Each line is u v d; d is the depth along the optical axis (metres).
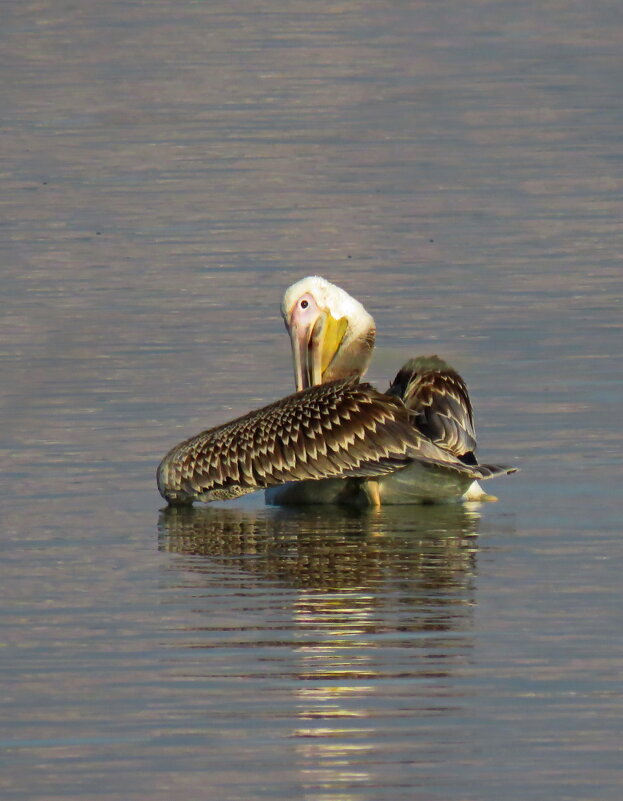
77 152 33.16
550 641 9.99
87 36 48.19
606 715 8.88
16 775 8.27
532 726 8.76
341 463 13.48
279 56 44.44
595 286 22.19
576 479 14.00
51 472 14.51
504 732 8.69
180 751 8.52
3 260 24.72
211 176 30.73
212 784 8.16
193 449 13.96
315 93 39.16
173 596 11.05
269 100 38.34
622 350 18.62
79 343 19.69
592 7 52.41
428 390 13.73
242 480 13.75
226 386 17.52
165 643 10.08
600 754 8.42
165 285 22.92
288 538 12.64
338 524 13.11
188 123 35.91
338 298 15.45
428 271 23.34
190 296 22.27
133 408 16.62
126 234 26.33
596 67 41.91
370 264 23.91
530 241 25.16
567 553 11.92
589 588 11.02
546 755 8.42
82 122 36.31
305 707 9.04
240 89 39.75
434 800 7.97
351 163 31.59
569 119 35.41
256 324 20.62
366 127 35.12
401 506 13.73
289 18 51.00
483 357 18.48
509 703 9.05
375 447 13.40
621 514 12.97
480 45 45.84
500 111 36.50
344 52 44.81
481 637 10.09
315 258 24.36
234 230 26.42
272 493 14.15
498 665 9.60
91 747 8.56
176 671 9.59
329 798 8.01
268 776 8.22
